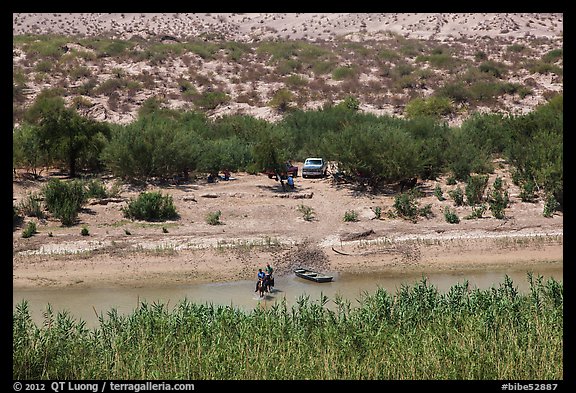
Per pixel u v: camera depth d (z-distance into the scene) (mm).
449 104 95812
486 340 26062
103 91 98125
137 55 116688
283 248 45531
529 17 177750
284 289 38750
